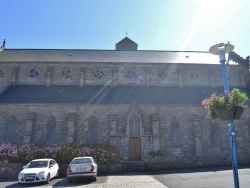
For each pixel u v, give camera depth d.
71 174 18.67
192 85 42.31
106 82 41.31
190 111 35.44
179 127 34.97
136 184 16.94
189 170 25.55
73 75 41.44
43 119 34.25
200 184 16.41
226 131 35.53
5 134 33.53
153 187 15.63
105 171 24.89
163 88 40.94
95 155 25.86
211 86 42.25
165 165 27.80
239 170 23.78
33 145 27.02
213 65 43.41
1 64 41.09
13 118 34.41
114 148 27.73
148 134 33.59
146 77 41.75
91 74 41.56
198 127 34.22
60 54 46.06
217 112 9.38
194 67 43.22
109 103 34.94
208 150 34.38
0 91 39.91
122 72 41.97
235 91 9.32
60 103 34.53
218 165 28.62
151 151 32.81
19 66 41.28
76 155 25.62
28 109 34.47
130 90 39.66
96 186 16.55
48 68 41.19
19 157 25.09
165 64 42.41
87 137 33.84
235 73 43.91
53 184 18.36
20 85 40.22
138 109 34.47
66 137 33.12
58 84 40.81
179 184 16.61
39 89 39.06
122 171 25.86
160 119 34.88
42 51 47.47
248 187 14.72
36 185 18.09
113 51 49.03
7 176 23.38
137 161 31.20
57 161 25.53
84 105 34.81
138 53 48.34
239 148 34.16
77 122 34.25
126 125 33.94
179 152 34.00
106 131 34.16
